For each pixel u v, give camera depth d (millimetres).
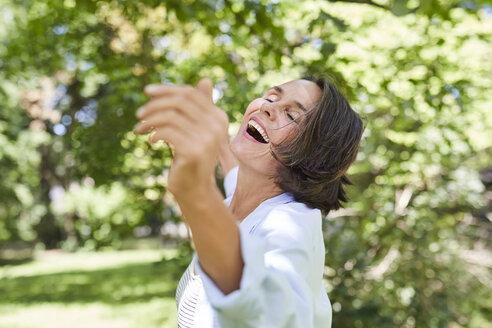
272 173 1378
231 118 5199
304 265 1017
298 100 1374
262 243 810
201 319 1134
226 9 3988
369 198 6414
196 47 5445
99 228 21484
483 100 5559
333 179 1373
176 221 5234
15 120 17766
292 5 4645
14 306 10727
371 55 4824
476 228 6879
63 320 9406
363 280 5645
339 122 1355
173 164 682
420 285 5891
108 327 8758
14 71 8258
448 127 5480
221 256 763
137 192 5344
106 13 5102
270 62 4691
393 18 4922
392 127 5918
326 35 3918
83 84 7715
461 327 6469
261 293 786
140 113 667
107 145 5402
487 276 6457
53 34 6055
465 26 4988
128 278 14039
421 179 6281
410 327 5754
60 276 14930
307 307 902
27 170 18875
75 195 19766
